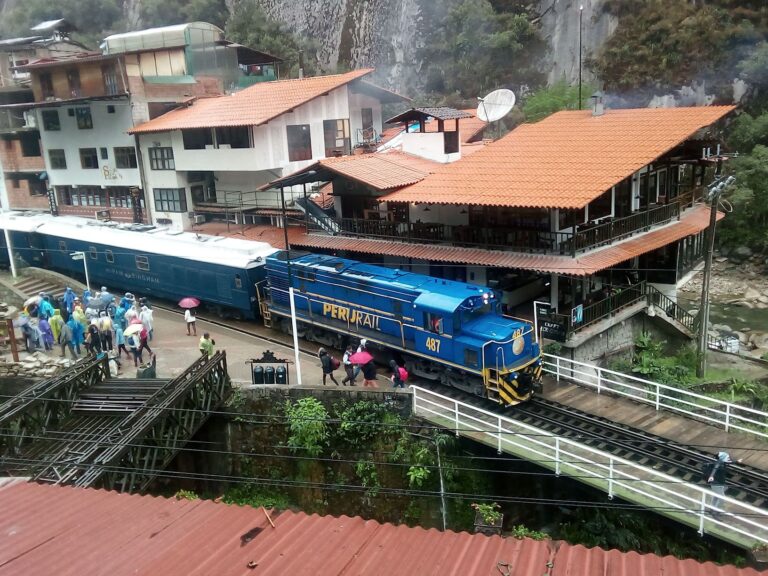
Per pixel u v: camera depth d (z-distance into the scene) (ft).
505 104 104.73
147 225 127.03
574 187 74.64
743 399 77.97
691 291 149.79
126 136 134.41
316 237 103.40
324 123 125.70
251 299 97.30
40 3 247.09
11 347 79.82
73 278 130.52
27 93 155.22
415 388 63.77
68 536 32.94
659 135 83.15
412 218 95.66
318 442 65.31
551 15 208.74
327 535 31.63
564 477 55.21
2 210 163.32
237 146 117.91
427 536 31.35
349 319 81.25
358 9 240.12
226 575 28.09
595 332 77.77
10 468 57.00
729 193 150.20
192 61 143.43
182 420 62.59
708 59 176.24
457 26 216.95
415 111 103.55
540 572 27.55
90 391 68.39
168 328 100.22
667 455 55.93
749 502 49.14
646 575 27.27
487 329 66.13
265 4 263.49
